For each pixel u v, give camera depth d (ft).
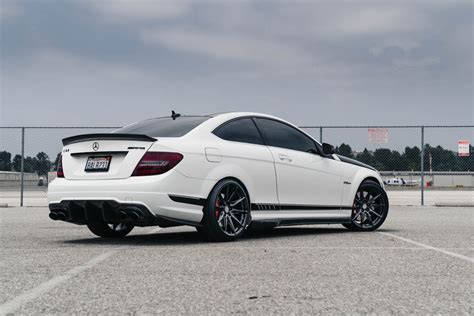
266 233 23.95
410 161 51.62
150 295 10.84
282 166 22.50
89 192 19.39
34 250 17.66
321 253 16.84
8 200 67.46
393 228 26.43
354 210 25.32
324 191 24.06
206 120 21.02
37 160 50.93
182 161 19.24
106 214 19.26
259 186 21.59
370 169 26.25
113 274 13.14
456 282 12.17
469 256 16.16
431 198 82.07
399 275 13.01
